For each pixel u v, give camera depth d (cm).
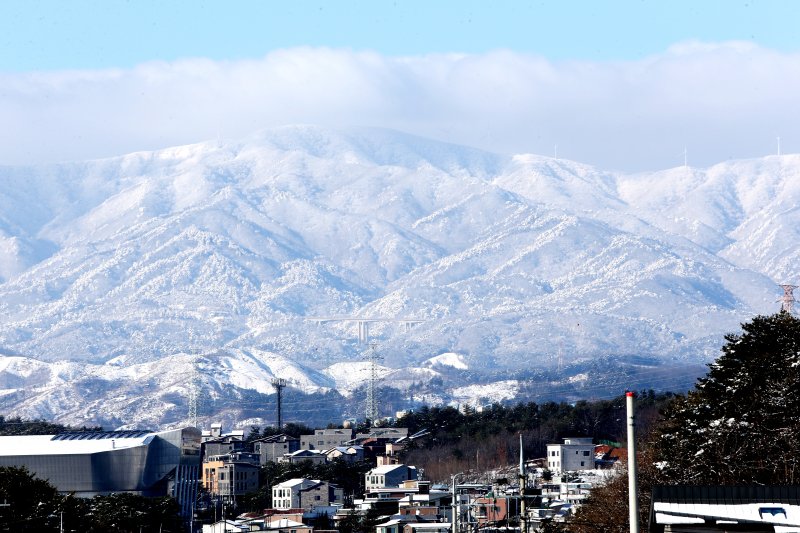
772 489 9981
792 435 17775
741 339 19825
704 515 10125
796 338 19650
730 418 18438
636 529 8725
